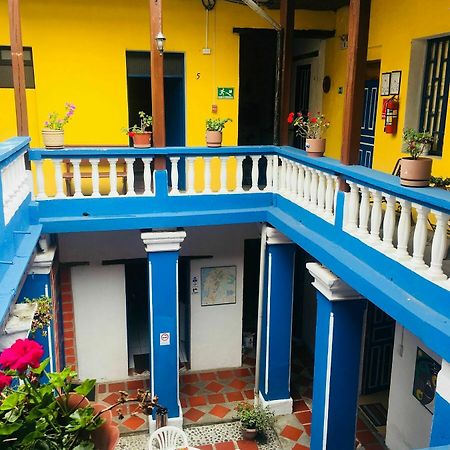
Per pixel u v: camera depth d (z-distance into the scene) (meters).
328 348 5.95
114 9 8.41
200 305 9.26
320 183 6.04
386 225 4.62
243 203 7.45
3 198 4.55
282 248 7.61
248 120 11.14
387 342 8.55
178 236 7.12
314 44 10.02
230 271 9.24
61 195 6.78
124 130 7.26
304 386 9.05
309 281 10.12
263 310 8.01
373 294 4.49
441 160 6.49
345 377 6.02
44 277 6.96
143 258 8.71
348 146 5.36
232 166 9.35
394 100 7.36
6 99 8.35
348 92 5.31
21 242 5.41
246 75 10.86
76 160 6.70
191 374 9.41
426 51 6.97
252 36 9.28
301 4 8.72
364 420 8.05
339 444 6.24
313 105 10.24
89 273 8.55
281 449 7.53
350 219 5.31
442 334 3.55
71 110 6.78
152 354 7.50
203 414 8.29
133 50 8.68
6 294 3.94
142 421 8.05
